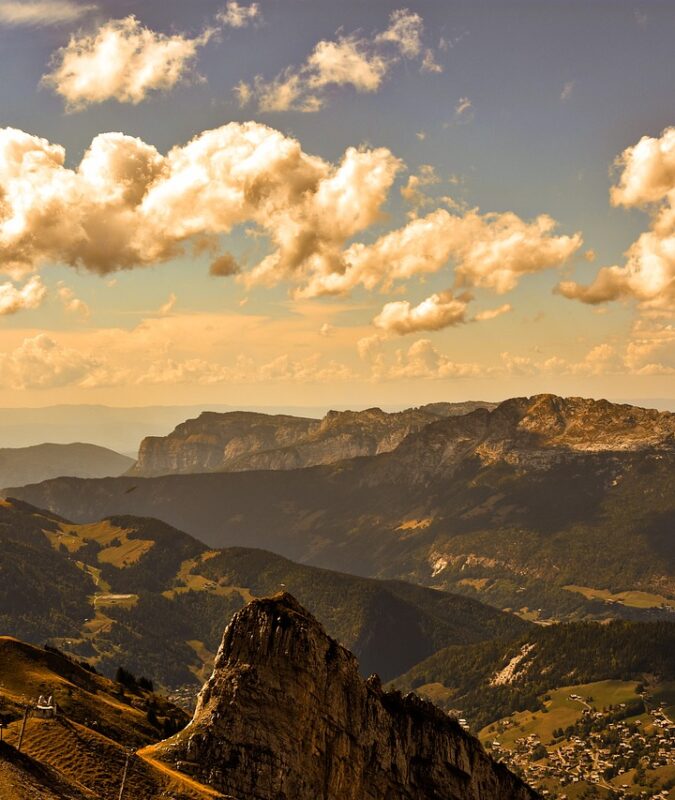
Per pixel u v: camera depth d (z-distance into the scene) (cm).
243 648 18700
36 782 12538
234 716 17712
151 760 16375
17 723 15438
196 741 17250
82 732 15388
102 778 14400
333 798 18288
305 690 18562
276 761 17488
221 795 15575
